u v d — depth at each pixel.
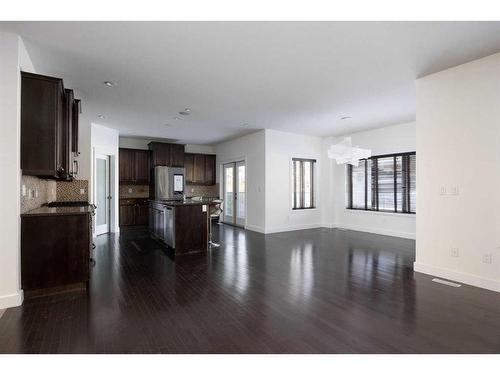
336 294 2.94
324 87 3.96
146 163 7.99
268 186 6.86
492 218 3.02
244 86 3.92
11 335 2.11
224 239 6.05
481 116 3.08
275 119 5.79
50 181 4.63
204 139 8.20
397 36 2.62
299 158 7.43
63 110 3.40
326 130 6.92
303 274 3.62
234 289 3.09
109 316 2.43
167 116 5.52
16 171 2.58
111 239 5.97
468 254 3.21
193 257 4.52
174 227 4.74
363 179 7.11
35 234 2.85
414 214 6.00
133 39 2.66
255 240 5.93
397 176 6.36
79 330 2.19
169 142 8.65
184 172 8.12
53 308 2.58
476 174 3.12
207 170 9.06
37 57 3.02
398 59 3.09
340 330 2.20
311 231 7.08
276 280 3.39
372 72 3.45
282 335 2.12
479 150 3.10
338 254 4.71
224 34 2.58
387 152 6.48
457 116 3.26
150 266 4.00
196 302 2.74
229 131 7.03
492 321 2.35
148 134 7.39
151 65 3.24
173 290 3.06
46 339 2.05
